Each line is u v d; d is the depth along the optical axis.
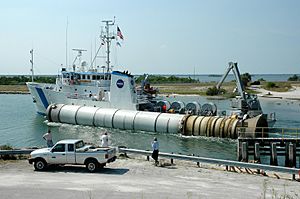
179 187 16.69
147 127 43.78
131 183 17.23
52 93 52.78
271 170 19.97
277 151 31.28
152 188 16.34
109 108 47.84
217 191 16.12
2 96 110.75
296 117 64.50
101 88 50.56
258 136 36.56
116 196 14.89
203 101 97.19
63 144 19.89
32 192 15.37
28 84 55.28
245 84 154.25
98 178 18.20
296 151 30.89
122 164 22.03
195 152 34.34
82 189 15.95
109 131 45.03
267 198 15.13
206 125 40.53
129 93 47.12
